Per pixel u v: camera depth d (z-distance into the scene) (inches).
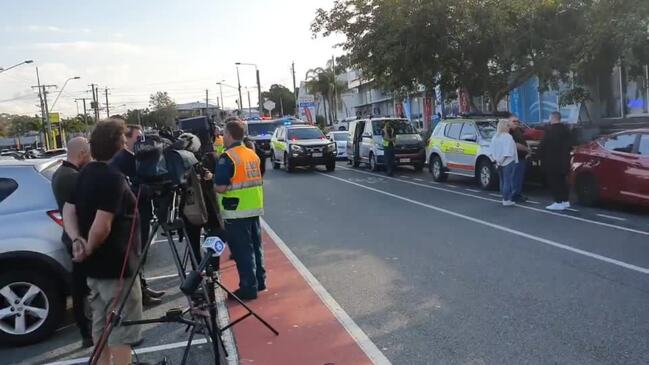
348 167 930.7
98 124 158.9
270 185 717.3
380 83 785.6
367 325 214.4
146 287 260.1
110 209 152.9
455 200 517.3
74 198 158.7
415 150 783.1
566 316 212.7
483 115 644.1
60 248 217.6
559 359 176.9
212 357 183.2
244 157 250.1
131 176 243.6
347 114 2615.7
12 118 3809.1
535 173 534.6
